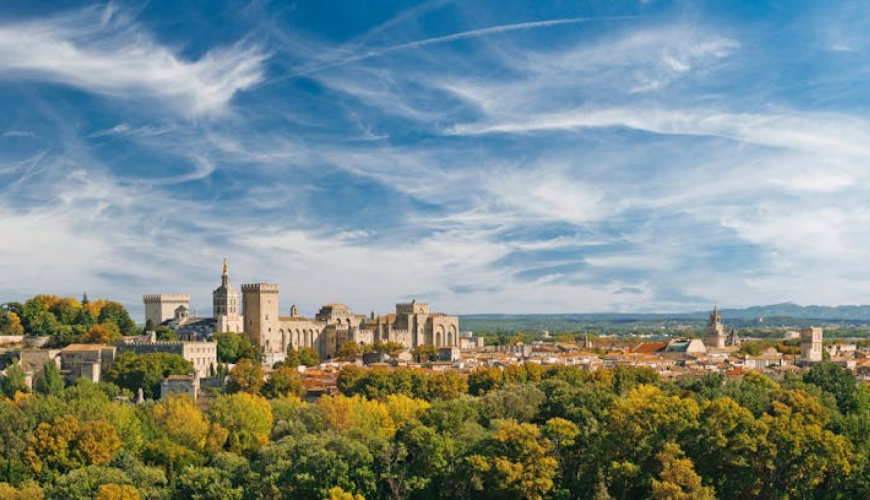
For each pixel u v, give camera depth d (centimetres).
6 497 19525
